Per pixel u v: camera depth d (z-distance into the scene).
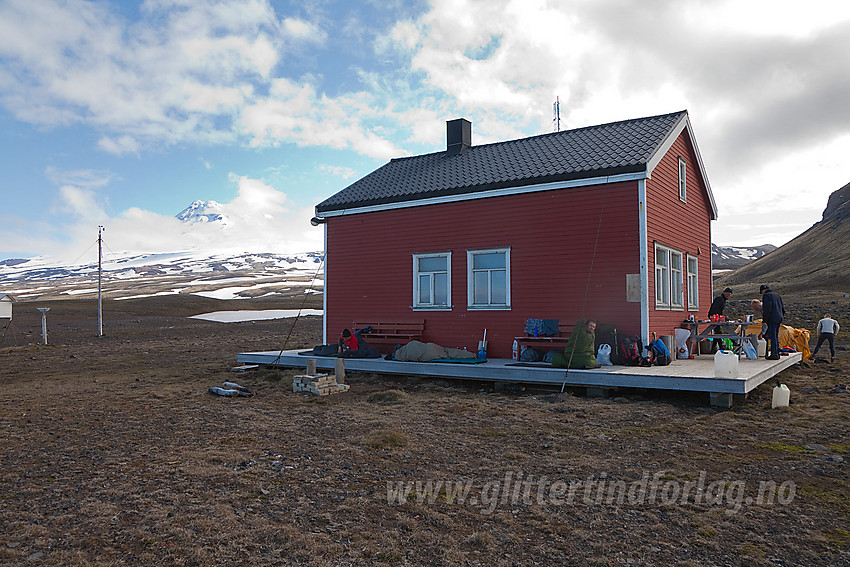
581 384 10.82
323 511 5.12
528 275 13.52
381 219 15.74
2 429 8.68
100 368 17.58
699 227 16.92
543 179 13.12
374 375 13.83
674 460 6.59
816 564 4.04
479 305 14.18
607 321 12.51
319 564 4.09
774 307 12.66
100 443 7.67
